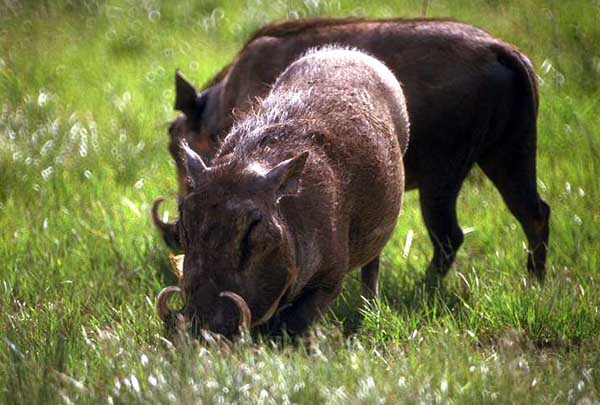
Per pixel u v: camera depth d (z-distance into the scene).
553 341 13.65
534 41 25.12
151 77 24.92
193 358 10.72
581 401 10.62
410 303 14.52
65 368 11.48
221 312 10.92
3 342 12.35
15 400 10.64
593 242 16.44
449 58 15.86
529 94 15.95
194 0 30.12
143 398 10.40
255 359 11.37
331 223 12.20
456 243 16.00
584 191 18.31
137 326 13.20
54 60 26.31
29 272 15.04
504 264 15.80
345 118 12.95
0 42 27.34
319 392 10.55
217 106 16.67
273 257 11.23
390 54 15.95
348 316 14.18
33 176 18.98
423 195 16.06
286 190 11.38
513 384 10.95
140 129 21.89
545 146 20.39
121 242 16.36
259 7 28.95
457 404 10.68
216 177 11.28
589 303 13.93
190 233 11.09
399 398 10.57
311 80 13.58
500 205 18.27
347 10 28.38
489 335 13.76
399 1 28.64
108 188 19.17
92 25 28.73
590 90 23.27
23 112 22.53
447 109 15.77
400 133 14.40
